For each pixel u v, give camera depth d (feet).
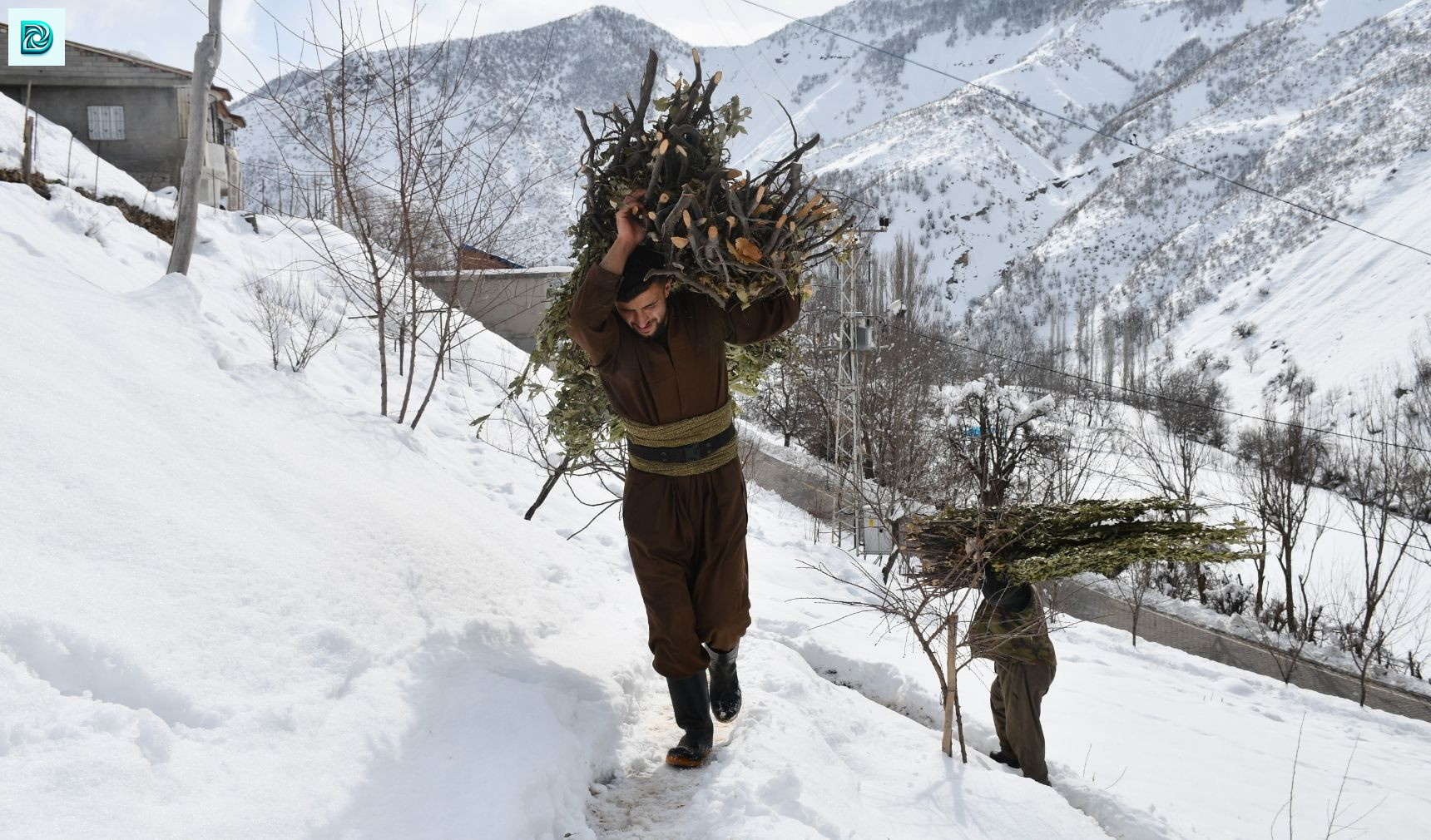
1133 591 52.06
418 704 9.78
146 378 15.01
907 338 98.37
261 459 14.10
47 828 6.29
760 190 10.61
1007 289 595.47
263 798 7.54
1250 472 94.89
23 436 10.59
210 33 28.32
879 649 22.50
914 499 52.39
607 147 11.54
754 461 78.89
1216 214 518.78
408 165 25.72
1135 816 14.43
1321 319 325.01
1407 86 496.23
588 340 10.51
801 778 10.39
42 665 7.85
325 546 12.21
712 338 11.06
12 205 30.30
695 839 9.04
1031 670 15.25
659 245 10.69
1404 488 87.40
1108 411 123.65
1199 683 40.14
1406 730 36.29
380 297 26.96
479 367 39.96
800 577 35.24
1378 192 397.80
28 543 9.01
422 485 19.69
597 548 24.02
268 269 40.75
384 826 7.76
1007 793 11.73
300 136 24.88
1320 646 66.54
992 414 66.69
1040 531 14.71
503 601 13.97
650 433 10.99
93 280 26.30
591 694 11.62
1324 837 19.74
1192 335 394.73
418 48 26.58
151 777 7.20
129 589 9.21
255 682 9.04
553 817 8.63
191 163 28.86
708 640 11.55
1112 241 609.83
